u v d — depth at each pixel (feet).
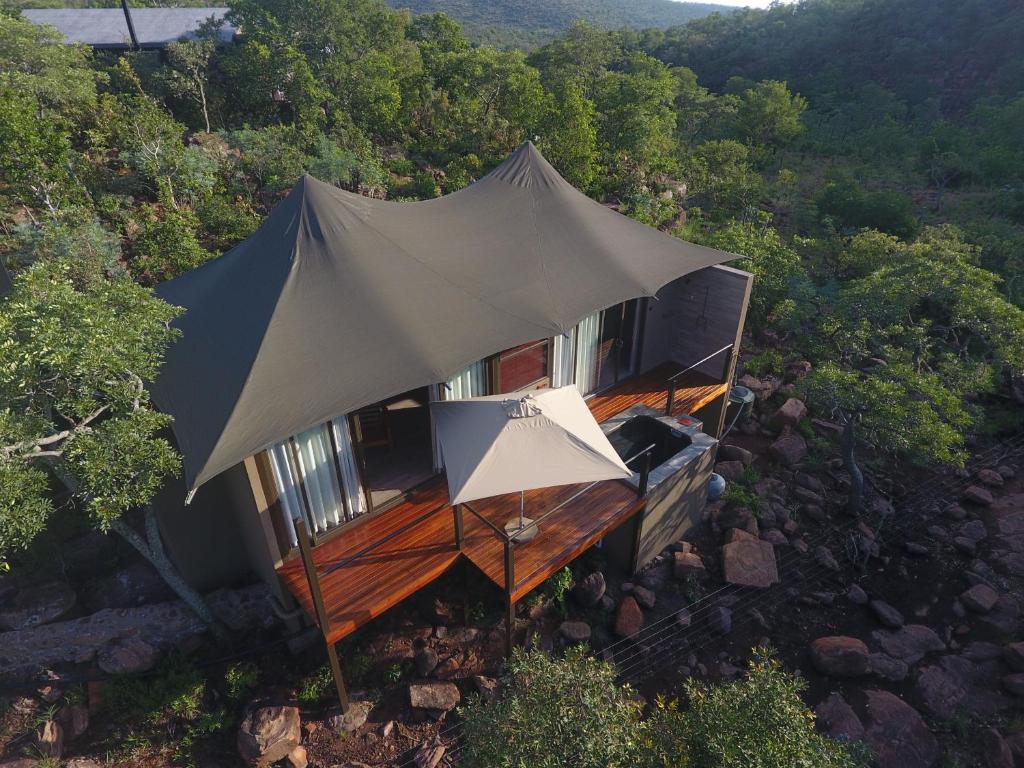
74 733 29.14
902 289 53.83
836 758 22.16
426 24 207.21
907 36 350.23
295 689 31.30
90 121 85.35
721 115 214.90
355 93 119.24
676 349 51.13
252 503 29.55
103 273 59.98
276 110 119.75
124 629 32.19
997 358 49.47
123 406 25.04
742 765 20.24
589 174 105.60
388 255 36.45
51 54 90.12
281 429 26.30
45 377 23.04
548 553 31.89
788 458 49.83
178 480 31.45
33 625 33.04
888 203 110.22
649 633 35.70
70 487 25.43
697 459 38.70
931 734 31.48
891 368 42.37
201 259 66.69
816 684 34.06
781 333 69.67
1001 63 303.89
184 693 30.35
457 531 31.60
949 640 37.22
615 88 156.04
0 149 63.00
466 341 32.53
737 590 38.96
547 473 27.96
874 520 45.70
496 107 129.70
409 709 30.60
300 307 32.19
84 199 69.15
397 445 40.14
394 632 33.78
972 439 55.57
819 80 347.77
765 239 71.56
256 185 88.43
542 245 42.19
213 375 30.22
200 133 94.38
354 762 28.30
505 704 22.33
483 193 47.26
